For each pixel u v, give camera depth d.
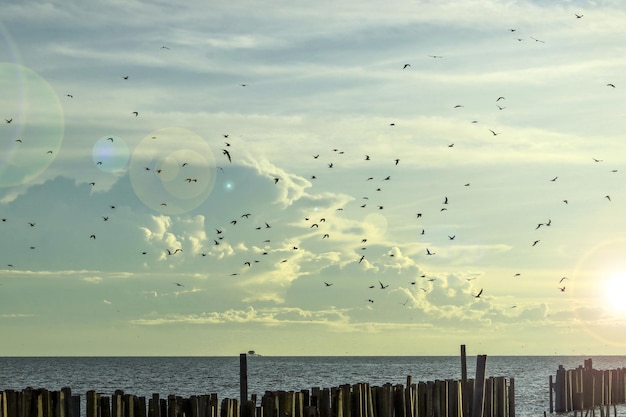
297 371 183.00
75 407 37.34
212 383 123.38
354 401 42.28
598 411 67.88
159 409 38.66
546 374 154.88
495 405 51.81
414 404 45.84
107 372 178.88
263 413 38.56
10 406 35.66
